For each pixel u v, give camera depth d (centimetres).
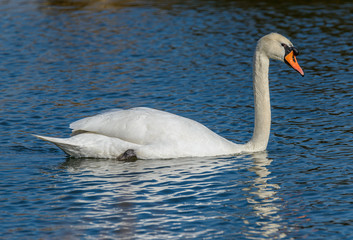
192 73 2255
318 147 1472
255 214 1084
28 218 1070
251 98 1939
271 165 1347
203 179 1256
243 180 1252
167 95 1989
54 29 3022
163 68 2330
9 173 1300
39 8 3559
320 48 2586
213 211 1096
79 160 1399
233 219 1064
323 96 1939
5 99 1938
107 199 1150
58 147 1507
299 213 1088
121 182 1240
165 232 1013
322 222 1053
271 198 1155
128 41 2769
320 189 1198
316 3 3572
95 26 3081
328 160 1373
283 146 1492
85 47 2669
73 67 2353
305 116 1738
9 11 3478
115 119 1415
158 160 1385
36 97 1966
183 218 1066
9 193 1184
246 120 1722
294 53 1416
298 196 1165
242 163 1362
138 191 1190
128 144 1388
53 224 1046
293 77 2205
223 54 2517
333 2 3588
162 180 1250
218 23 3102
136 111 1434
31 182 1244
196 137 1412
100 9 3522
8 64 2388
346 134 1561
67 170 1321
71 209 1106
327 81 2117
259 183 1233
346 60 2386
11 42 2748
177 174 1287
